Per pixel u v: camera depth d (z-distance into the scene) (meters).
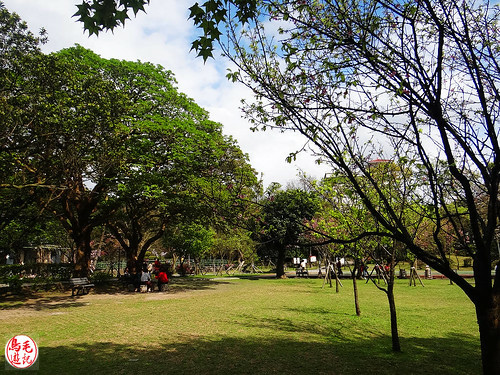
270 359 6.55
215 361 6.44
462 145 3.54
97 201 18.52
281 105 3.91
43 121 10.63
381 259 8.70
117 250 35.19
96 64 16.67
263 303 13.88
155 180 17.05
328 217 12.53
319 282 24.59
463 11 3.61
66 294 17.28
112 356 6.72
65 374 5.74
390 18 3.79
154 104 18.16
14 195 13.95
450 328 9.10
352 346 7.44
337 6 3.65
